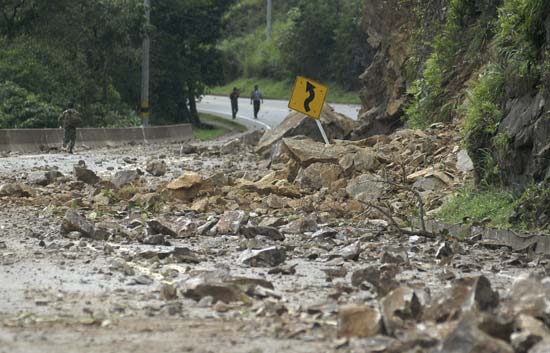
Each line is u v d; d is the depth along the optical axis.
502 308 13.92
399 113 65.88
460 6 55.84
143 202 35.75
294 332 13.52
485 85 35.69
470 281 14.66
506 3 37.34
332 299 16.62
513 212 29.17
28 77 100.62
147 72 111.38
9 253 22.62
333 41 199.25
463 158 40.25
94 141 85.00
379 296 16.58
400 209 34.78
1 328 14.15
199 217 32.94
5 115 93.31
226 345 12.98
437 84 56.22
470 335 11.17
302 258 22.98
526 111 31.70
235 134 123.19
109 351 12.61
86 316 15.12
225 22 144.00
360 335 13.13
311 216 31.67
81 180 43.97
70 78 104.88
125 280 18.88
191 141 101.44
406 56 67.25
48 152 73.81
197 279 17.83
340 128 66.19
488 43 52.97
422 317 13.98
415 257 23.25
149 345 13.00
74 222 26.00
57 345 12.97
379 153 44.03
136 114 123.19
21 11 107.88
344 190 37.97
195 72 140.00
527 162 31.19
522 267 22.41
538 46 33.09
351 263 22.02
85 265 20.94
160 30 136.00
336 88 195.50
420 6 65.25
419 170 42.53
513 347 11.77
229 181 41.31
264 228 26.61
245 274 20.03
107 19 108.44
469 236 29.53
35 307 16.03
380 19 72.88
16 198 36.72
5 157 65.44
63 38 108.56
